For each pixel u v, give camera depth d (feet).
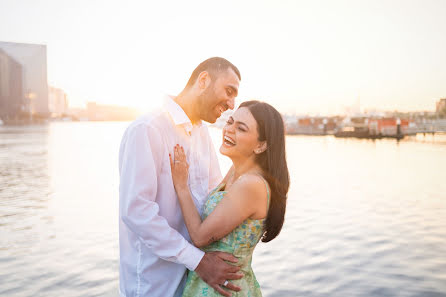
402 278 18.69
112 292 16.52
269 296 16.61
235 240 6.09
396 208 35.94
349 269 19.77
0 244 23.11
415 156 106.32
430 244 24.21
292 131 299.58
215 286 5.95
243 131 6.20
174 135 6.35
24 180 52.29
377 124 228.84
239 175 6.49
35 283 17.43
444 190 47.11
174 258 5.81
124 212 5.77
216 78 6.39
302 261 20.84
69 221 29.04
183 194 6.20
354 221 30.35
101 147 120.57
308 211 34.27
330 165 80.59
